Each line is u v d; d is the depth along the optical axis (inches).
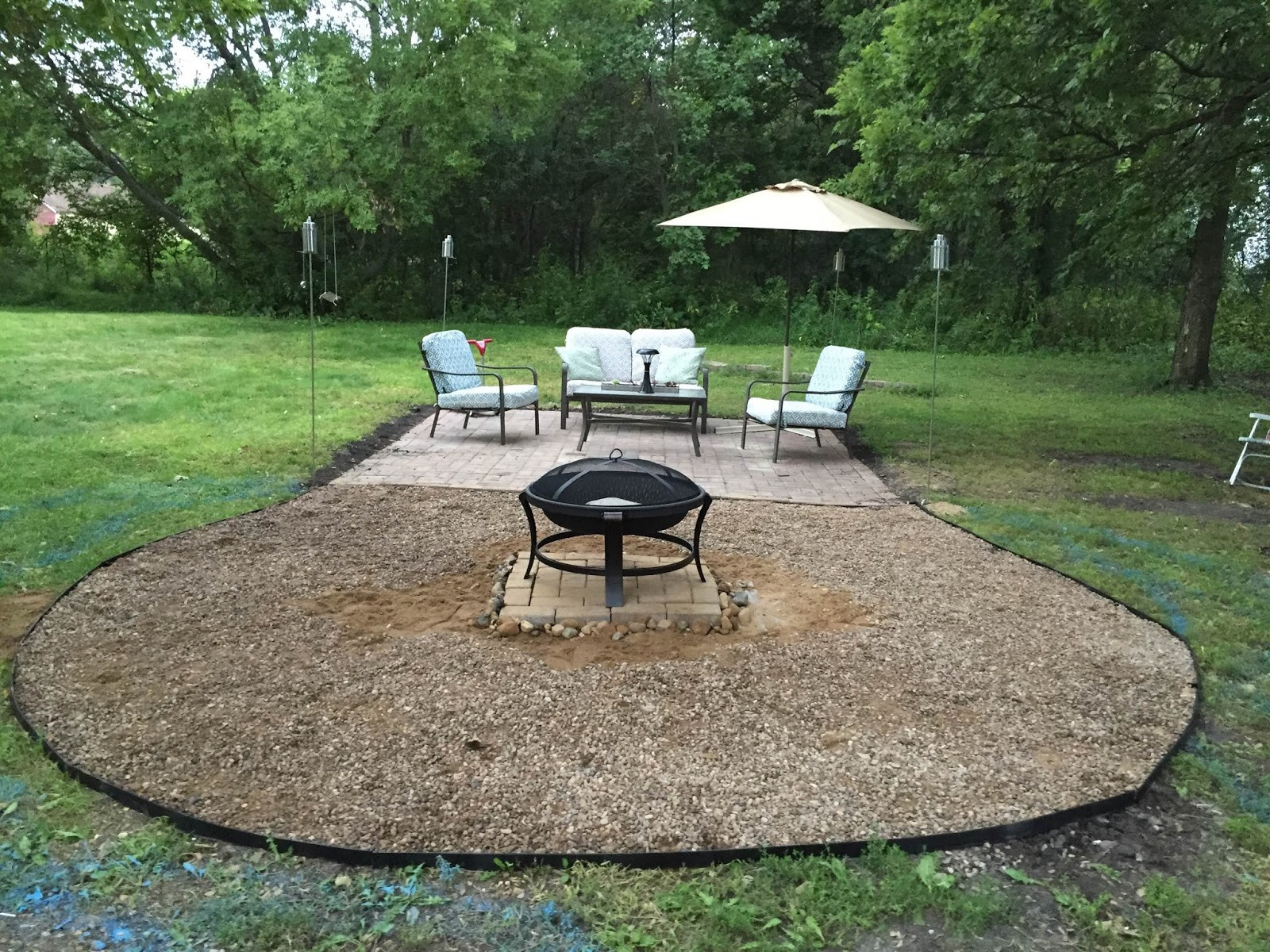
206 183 785.6
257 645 155.9
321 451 307.7
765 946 90.9
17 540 206.8
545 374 522.3
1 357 512.1
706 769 121.3
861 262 912.9
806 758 124.6
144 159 803.4
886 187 438.3
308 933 91.5
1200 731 138.0
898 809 113.3
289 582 186.1
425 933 91.7
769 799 114.9
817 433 351.6
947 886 100.0
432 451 321.1
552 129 916.0
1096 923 95.6
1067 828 112.4
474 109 780.0
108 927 91.4
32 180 910.4
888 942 93.3
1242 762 129.3
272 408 386.0
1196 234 535.8
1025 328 768.3
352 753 122.7
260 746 123.7
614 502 162.9
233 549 205.8
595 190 960.9
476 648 155.3
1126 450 366.3
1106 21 268.5
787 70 857.5
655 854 102.3
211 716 131.3
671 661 153.8
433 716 132.6
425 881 99.6
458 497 257.4
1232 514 274.1
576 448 332.5
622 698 139.4
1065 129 360.2
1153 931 95.0
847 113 505.0
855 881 100.4
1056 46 311.1
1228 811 117.1
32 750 122.0
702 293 882.8
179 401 390.0
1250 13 275.6
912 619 176.4
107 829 106.8
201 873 99.6
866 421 414.6
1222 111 336.2
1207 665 161.6
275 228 866.8
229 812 109.0
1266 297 747.4
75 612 167.5
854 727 133.6
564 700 138.6
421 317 908.6
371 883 98.8
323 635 160.7
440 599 179.8
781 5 847.7
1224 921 96.3
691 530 230.8
